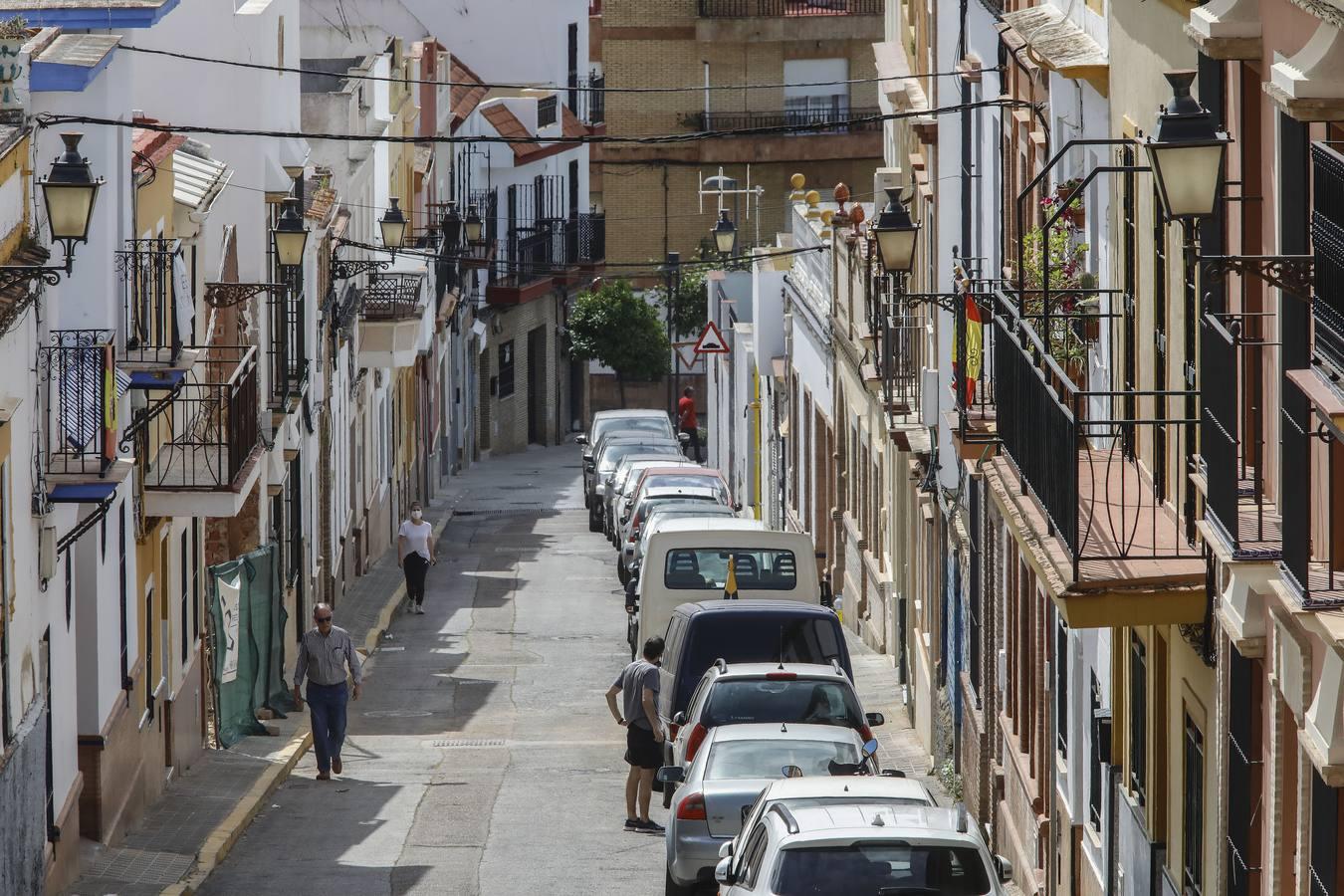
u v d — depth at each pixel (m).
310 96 87.44
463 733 55.94
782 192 156.62
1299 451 18.08
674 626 47.62
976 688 44.56
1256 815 22.02
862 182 156.62
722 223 82.44
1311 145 17.16
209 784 45.94
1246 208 22.12
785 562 55.16
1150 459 27.61
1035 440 25.72
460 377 132.62
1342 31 17.23
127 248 40.19
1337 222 16.59
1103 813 30.64
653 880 37.94
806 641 45.66
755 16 153.38
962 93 48.78
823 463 81.31
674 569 54.97
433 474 119.62
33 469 32.97
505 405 144.38
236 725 52.09
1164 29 26.05
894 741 53.81
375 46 104.12
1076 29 33.78
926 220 54.78
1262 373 21.72
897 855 25.58
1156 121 26.23
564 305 151.00
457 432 132.00
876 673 62.09
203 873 37.56
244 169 59.66
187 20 59.28
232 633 51.59
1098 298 30.72
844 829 25.89
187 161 51.00
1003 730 41.62
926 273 54.75
